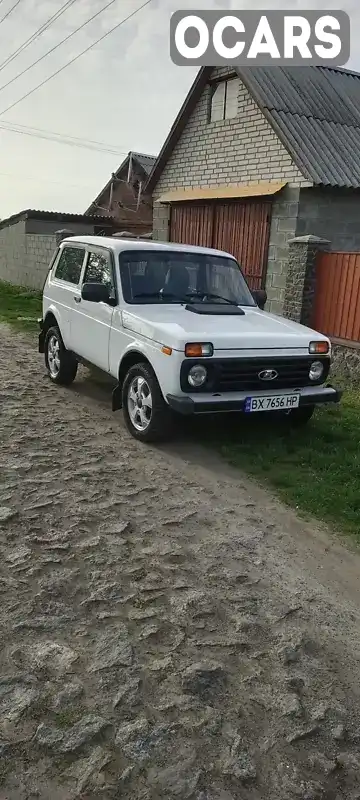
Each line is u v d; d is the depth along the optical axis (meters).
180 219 16.06
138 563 3.94
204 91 15.09
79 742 2.56
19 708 2.73
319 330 10.23
